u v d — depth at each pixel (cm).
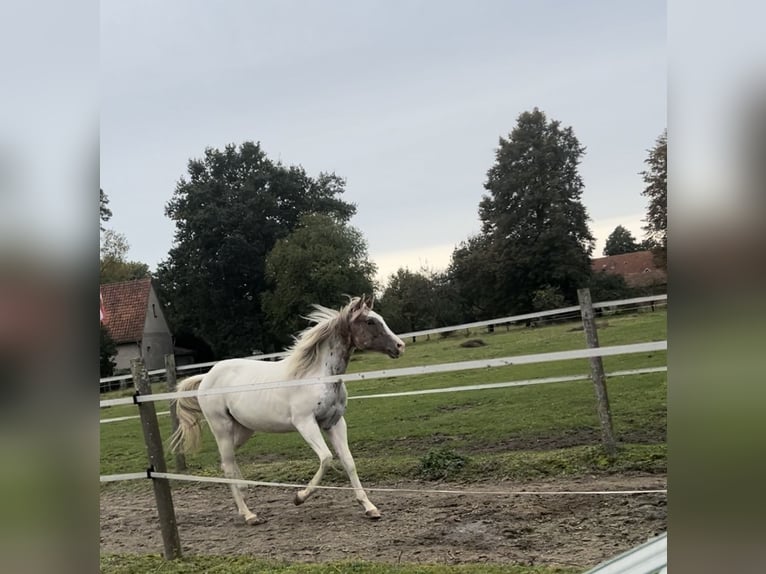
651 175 2041
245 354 3800
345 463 444
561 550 335
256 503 525
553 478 478
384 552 361
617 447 521
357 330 447
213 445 867
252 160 4369
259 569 346
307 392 438
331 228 3500
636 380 891
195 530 462
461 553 346
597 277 3350
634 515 377
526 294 3475
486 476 508
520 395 930
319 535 410
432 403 977
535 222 3634
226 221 3897
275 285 3666
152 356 3438
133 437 1011
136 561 390
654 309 1728
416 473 548
